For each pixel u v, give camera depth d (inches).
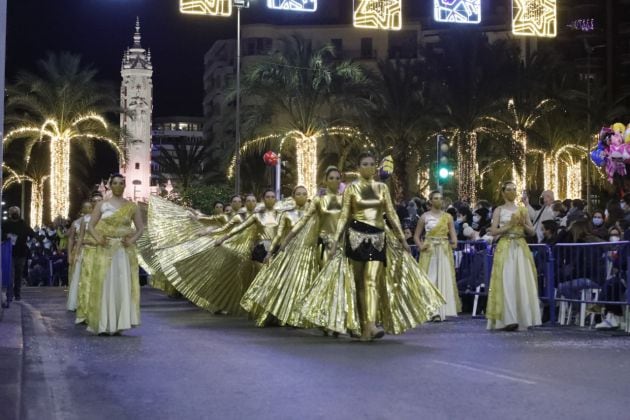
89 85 1770.4
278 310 467.2
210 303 590.2
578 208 623.8
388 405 249.6
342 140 1768.0
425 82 1624.0
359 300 429.7
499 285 480.4
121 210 450.6
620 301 471.2
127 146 1879.9
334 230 465.7
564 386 279.0
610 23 3233.3
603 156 684.7
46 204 2251.5
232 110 1857.8
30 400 266.1
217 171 2630.4
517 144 1587.1
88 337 437.7
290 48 1657.2
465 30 1558.8
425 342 411.8
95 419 239.0
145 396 270.2
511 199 483.8
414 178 2225.6
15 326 468.1
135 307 454.9
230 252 590.2
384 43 3142.2
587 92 1966.0
